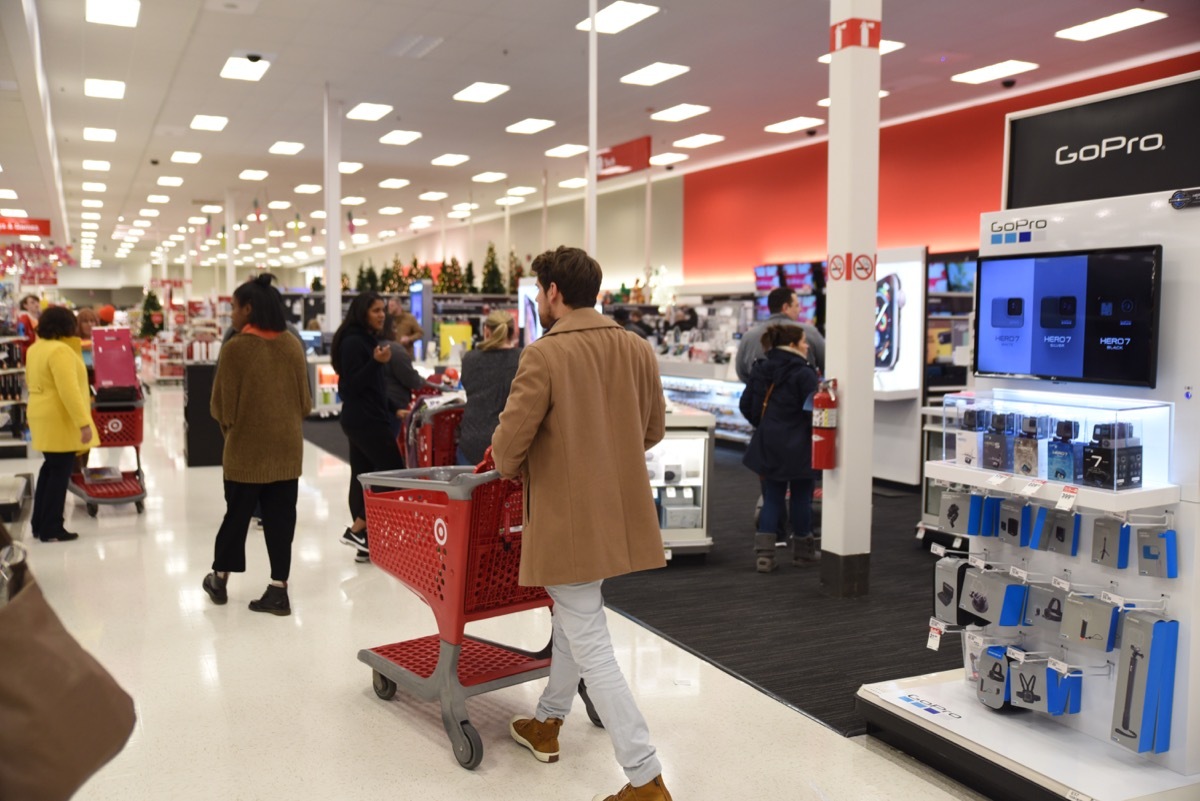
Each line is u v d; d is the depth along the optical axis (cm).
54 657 117
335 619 436
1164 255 267
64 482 587
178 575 509
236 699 343
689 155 1717
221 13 898
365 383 511
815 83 1184
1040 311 297
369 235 3119
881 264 798
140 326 2627
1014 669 289
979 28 955
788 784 282
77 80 1135
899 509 723
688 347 1099
